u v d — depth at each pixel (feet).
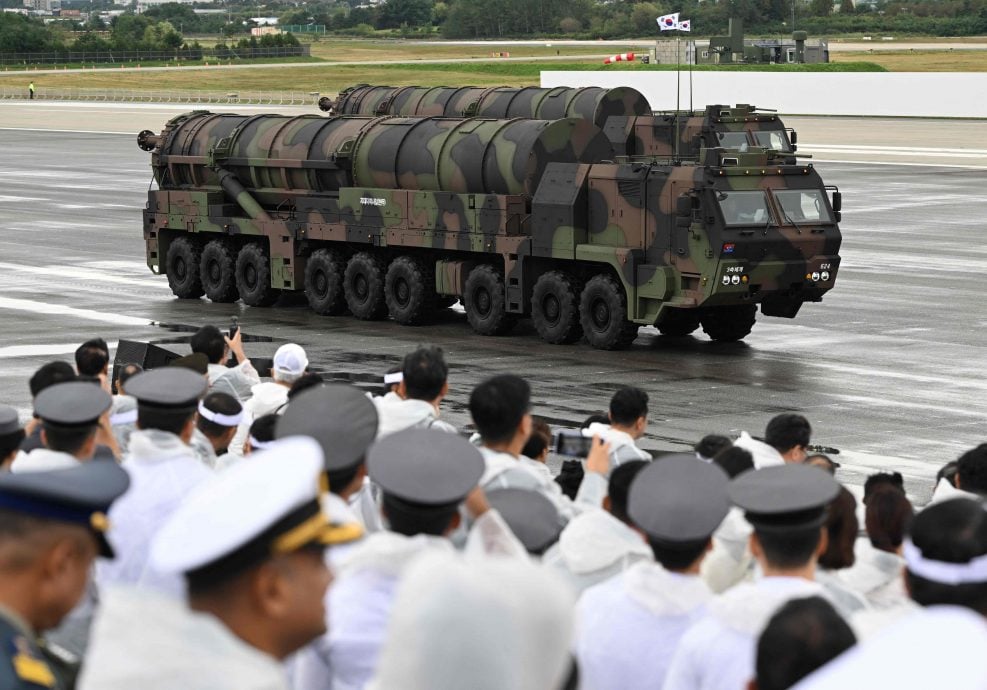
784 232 203.00
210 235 273.13
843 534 54.54
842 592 51.24
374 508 59.52
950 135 589.32
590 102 284.61
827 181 459.73
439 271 233.76
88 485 31.27
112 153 614.75
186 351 209.77
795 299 209.56
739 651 41.86
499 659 22.08
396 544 42.06
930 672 20.06
